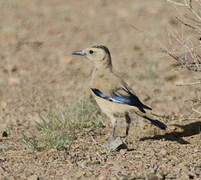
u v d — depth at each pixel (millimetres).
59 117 28234
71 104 30172
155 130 26516
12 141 26000
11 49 44500
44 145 24547
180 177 20688
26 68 40000
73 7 57719
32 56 42781
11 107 31891
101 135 26516
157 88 34875
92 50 25922
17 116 30188
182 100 32188
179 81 35812
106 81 24859
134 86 35438
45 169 22109
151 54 41875
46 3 59562
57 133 25906
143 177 20531
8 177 21453
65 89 35125
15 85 36281
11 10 56375
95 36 47750
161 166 21750
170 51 25859
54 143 24547
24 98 33500
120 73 37469
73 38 47344
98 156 23281
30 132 27156
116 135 26328
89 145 24906
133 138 25797
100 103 24797
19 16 53969
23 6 58031
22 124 28797
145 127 27094
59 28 49875
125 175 20844
